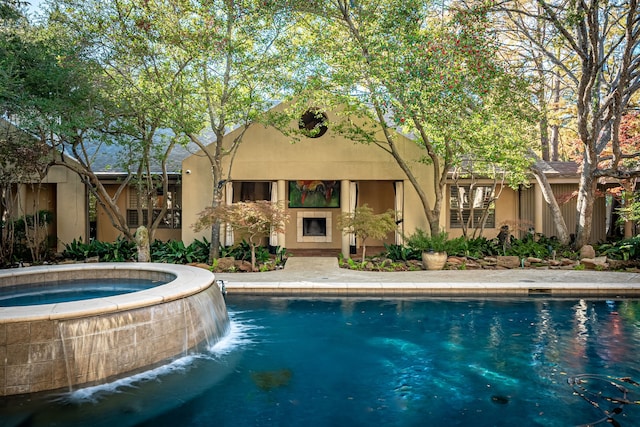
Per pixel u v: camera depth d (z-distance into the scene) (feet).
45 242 52.47
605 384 20.17
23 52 40.98
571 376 20.99
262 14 42.09
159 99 43.80
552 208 57.21
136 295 20.70
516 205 65.77
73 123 39.34
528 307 33.12
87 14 42.09
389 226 48.11
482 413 17.47
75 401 17.72
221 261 46.06
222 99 47.60
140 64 44.75
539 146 58.54
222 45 41.98
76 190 57.31
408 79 37.22
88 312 18.13
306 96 46.32
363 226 46.98
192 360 22.43
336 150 56.29
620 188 57.00
